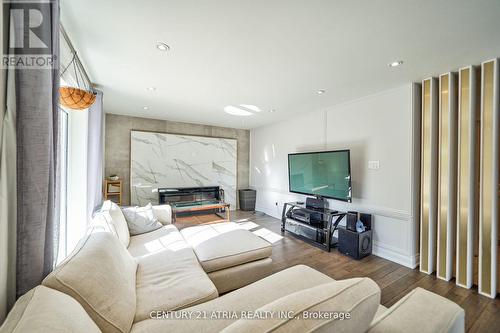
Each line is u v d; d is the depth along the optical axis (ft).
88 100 5.33
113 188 14.39
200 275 5.17
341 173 10.42
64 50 5.41
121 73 7.75
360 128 10.51
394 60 6.76
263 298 4.19
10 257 3.07
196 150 17.43
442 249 7.80
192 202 16.25
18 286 3.07
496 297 6.65
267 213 17.46
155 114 14.40
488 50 6.13
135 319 3.72
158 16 4.75
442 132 7.80
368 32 5.31
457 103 7.71
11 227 3.06
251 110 12.98
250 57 6.61
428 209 8.18
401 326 2.56
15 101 3.01
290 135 15.10
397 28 5.14
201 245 7.03
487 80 6.70
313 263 8.87
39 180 3.18
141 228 8.41
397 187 9.09
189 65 7.13
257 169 18.90
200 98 10.74
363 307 2.23
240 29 5.23
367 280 2.57
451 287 7.23
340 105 11.48
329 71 7.59
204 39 5.65
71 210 8.31
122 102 11.59
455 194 7.82
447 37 5.49
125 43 5.82
